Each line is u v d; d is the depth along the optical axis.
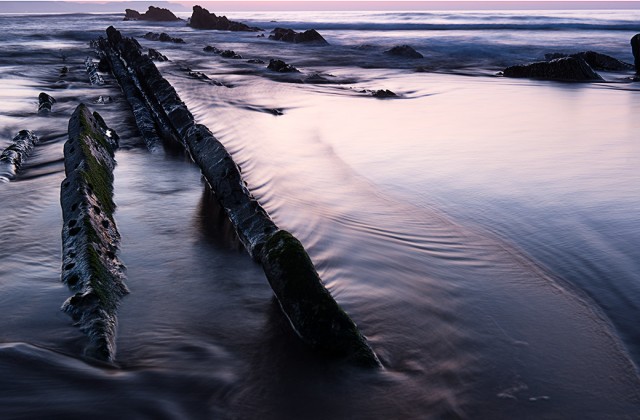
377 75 22.73
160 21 83.81
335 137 10.87
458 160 9.05
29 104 14.02
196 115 13.36
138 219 6.32
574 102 15.32
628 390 3.55
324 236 5.98
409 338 4.09
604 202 6.98
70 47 33.09
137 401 3.21
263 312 4.37
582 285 4.91
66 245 4.99
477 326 4.26
